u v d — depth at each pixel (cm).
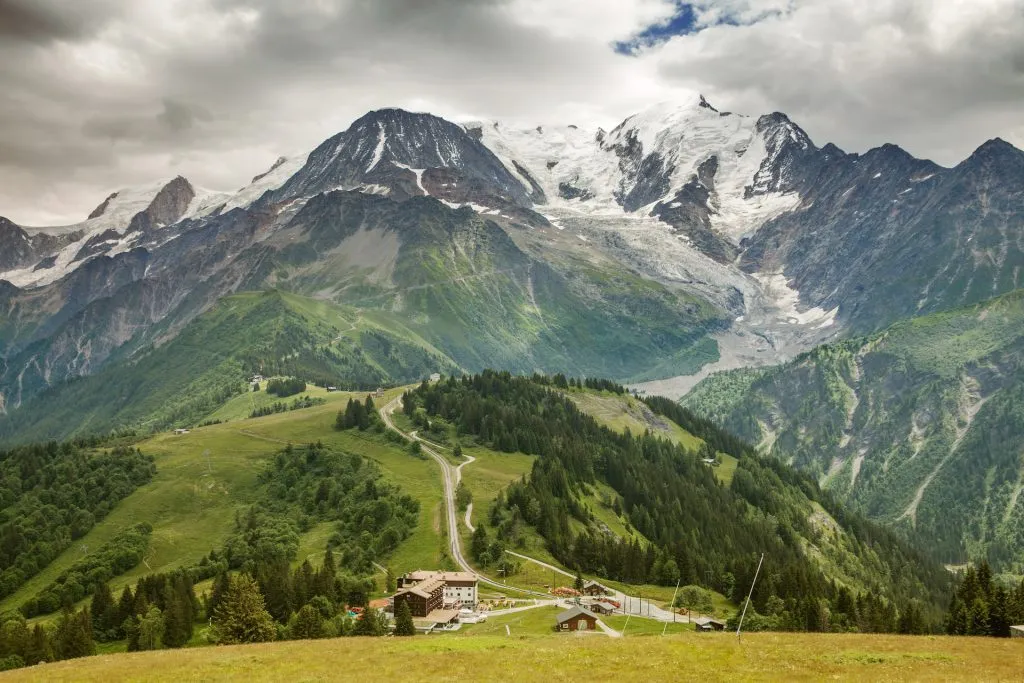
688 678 8519
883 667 8812
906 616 17475
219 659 9969
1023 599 15188
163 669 9500
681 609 19688
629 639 10694
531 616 17825
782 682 8319
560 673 8725
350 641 11150
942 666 8831
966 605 16362
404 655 9825
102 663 10012
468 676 8700
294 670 9269
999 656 9356
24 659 15150
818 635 11031
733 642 10275
